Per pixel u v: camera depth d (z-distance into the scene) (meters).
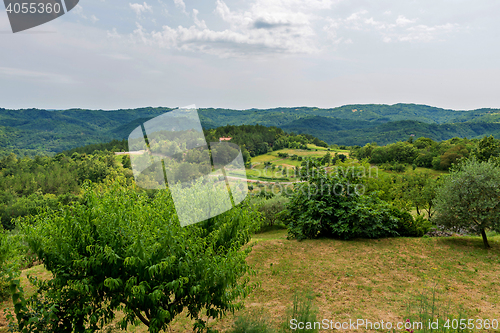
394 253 9.22
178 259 3.50
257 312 5.62
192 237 3.63
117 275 3.41
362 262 8.52
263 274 7.68
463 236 10.99
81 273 3.47
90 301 3.62
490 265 8.33
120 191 3.66
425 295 6.50
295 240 10.59
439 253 9.25
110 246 3.29
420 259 8.75
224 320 5.53
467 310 5.79
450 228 10.39
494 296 6.46
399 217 11.64
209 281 3.65
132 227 3.36
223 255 3.93
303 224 10.60
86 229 3.35
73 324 3.56
